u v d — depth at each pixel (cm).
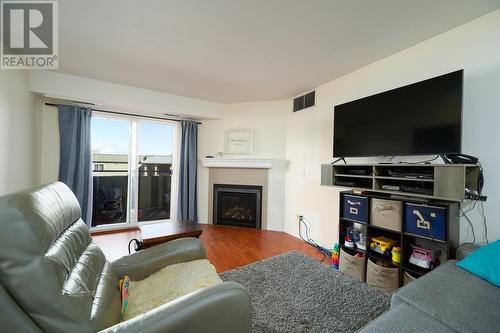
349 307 172
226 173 410
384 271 192
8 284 65
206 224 416
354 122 231
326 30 186
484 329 90
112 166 370
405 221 182
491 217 161
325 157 300
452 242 164
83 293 85
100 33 196
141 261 142
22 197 77
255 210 396
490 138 162
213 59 242
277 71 268
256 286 201
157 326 72
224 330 83
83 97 299
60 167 308
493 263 125
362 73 254
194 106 384
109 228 362
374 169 200
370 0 150
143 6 161
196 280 131
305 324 154
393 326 97
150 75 288
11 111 229
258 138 396
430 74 195
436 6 155
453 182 149
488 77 163
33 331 66
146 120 391
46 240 76
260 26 182
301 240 330
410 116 185
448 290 116
